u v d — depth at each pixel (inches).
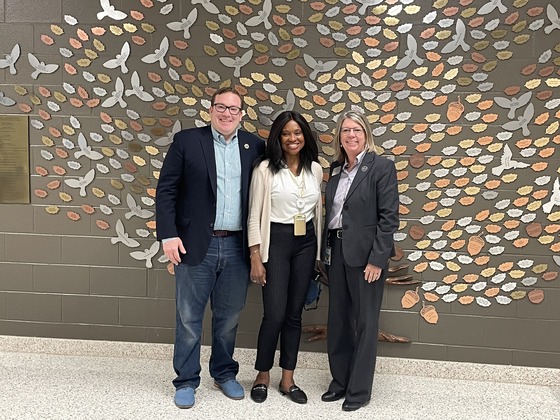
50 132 142.9
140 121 140.8
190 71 138.3
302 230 117.5
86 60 140.3
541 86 132.0
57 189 144.3
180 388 122.7
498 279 136.9
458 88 133.7
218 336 126.1
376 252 114.0
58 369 138.3
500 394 131.3
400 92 134.8
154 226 143.2
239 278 122.1
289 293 121.6
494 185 134.9
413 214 137.4
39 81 141.7
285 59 136.4
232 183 118.3
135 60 139.3
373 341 119.0
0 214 145.9
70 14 139.7
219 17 136.8
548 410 123.6
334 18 134.8
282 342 124.2
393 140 135.9
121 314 146.2
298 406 122.3
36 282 146.9
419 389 133.0
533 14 130.6
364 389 120.5
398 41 133.9
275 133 117.3
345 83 135.7
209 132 119.3
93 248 145.2
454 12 132.0
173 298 144.6
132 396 125.3
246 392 128.4
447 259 137.7
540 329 137.1
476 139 134.3
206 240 117.1
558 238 134.7
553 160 133.1
